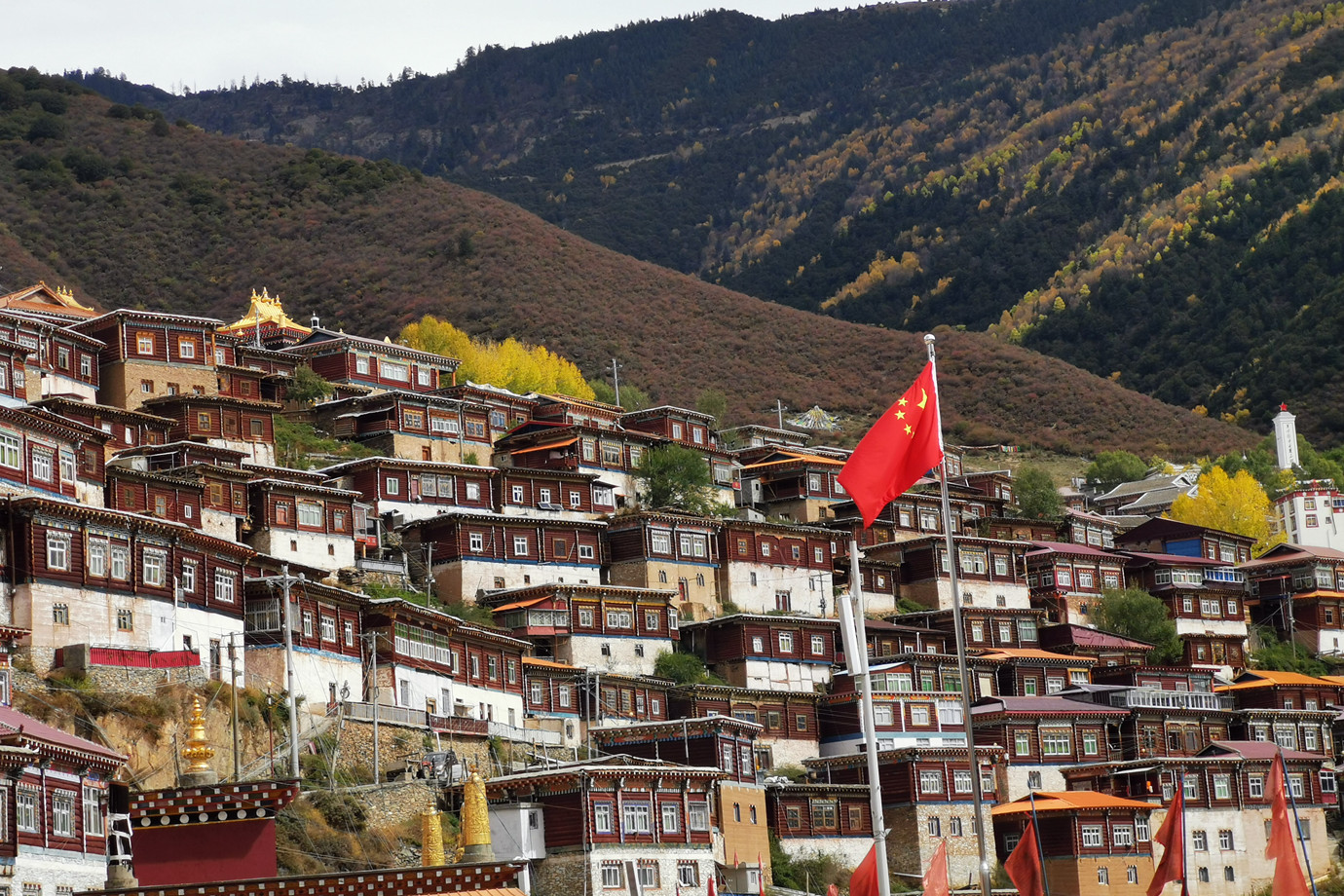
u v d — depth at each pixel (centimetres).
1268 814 15012
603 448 17938
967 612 17225
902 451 5803
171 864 6725
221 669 10644
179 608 10644
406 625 12162
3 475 10650
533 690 13712
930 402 5841
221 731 9975
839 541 17825
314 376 18750
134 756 9325
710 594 16388
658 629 15112
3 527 9775
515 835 10612
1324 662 19475
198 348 16950
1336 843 15562
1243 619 19412
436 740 11488
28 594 9700
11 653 9288
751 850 12381
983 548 18400
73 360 15988
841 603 5625
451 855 10175
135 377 16438
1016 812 13588
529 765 12238
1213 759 14812
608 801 10712
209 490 13438
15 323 15188
